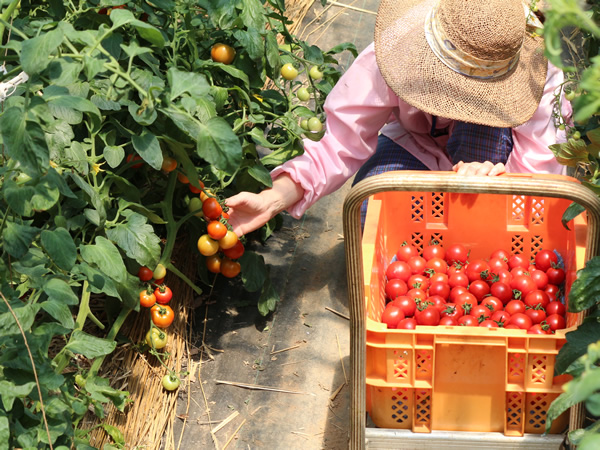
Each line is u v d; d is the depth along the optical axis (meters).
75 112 1.59
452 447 1.79
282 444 2.10
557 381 1.69
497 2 1.86
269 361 2.36
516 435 1.75
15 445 1.47
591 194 1.48
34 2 2.13
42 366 1.45
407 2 2.06
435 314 1.99
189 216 2.21
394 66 1.98
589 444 0.65
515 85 1.97
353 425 1.75
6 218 1.52
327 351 2.40
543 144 2.21
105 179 1.96
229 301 2.57
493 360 1.68
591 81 0.74
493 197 2.16
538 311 2.04
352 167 2.30
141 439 2.06
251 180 2.39
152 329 2.16
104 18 2.01
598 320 1.53
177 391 2.23
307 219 2.93
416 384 1.72
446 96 1.94
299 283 2.64
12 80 1.78
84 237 1.93
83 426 2.00
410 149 2.45
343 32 3.92
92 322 2.31
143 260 1.91
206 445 2.11
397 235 2.26
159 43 1.63
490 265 2.19
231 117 2.46
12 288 1.65
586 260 1.56
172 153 2.13
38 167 1.36
